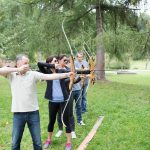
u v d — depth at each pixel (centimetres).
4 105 1135
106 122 858
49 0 1895
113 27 2012
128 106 1123
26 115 518
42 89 1638
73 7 1953
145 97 1376
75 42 1698
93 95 1420
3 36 2191
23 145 686
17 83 516
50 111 650
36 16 1952
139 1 1742
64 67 642
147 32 1689
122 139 715
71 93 644
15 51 1969
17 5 1952
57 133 721
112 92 1545
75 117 887
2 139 725
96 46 1769
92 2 1900
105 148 660
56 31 1911
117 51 1775
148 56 1745
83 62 805
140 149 655
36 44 1928
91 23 2078
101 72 2084
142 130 780
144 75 3206
